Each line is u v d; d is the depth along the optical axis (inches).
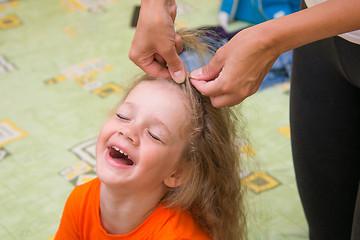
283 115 73.2
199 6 102.1
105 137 36.8
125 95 41.6
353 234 35.7
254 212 51.8
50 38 93.0
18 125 71.2
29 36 93.4
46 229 54.5
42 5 104.4
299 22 28.5
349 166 43.2
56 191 59.7
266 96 77.4
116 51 89.6
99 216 40.0
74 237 42.3
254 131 69.5
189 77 37.0
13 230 54.2
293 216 56.3
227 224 42.5
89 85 80.4
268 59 30.2
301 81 42.5
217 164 40.3
